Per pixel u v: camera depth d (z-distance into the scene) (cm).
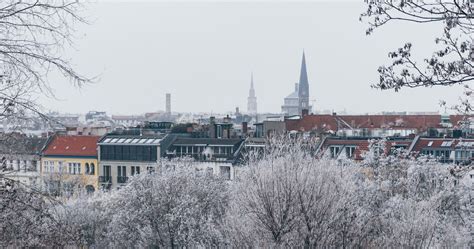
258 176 2945
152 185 4744
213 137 9775
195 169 5066
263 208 2831
